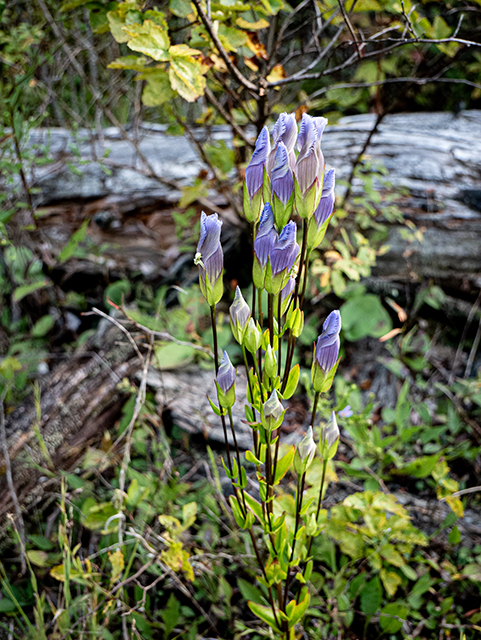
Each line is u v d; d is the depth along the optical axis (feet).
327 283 2.65
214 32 1.86
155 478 2.12
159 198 3.14
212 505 2.00
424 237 2.83
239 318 1.21
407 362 2.66
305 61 3.76
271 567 1.42
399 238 2.86
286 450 1.91
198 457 2.41
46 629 1.71
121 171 3.20
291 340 1.29
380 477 2.14
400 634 1.86
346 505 1.79
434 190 2.88
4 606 1.82
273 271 1.15
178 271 3.16
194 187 2.63
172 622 1.77
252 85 2.10
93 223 3.21
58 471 2.23
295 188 1.12
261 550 1.94
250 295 2.91
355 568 1.96
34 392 2.41
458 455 2.25
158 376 2.59
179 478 2.30
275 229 1.15
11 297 3.14
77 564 1.69
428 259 2.84
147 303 2.96
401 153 3.04
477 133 3.16
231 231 3.13
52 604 1.81
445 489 1.92
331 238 2.87
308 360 2.83
